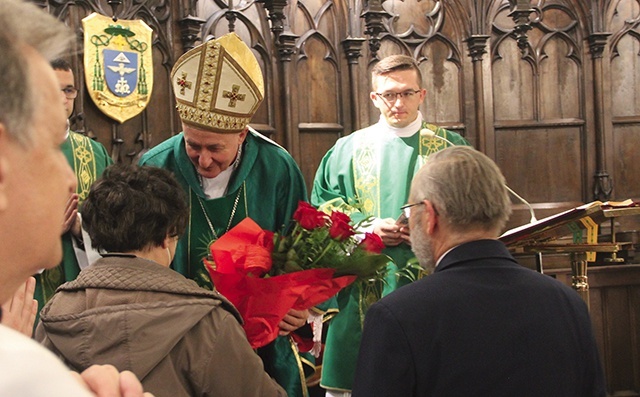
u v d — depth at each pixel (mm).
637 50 5406
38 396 441
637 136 5410
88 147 3084
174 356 1492
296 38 4684
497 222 1686
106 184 1674
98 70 3896
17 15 607
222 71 2439
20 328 1270
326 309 2586
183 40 4344
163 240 1681
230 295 2039
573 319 1631
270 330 2039
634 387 5039
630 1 5383
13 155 614
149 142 4188
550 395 1541
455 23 5148
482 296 1576
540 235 3146
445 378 1524
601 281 5004
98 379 688
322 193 3711
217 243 2084
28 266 655
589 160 5371
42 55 636
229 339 1545
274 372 2533
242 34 4609
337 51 4891
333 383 3318
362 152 3625
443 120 5148
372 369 1547
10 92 590
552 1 5301
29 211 633
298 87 4750
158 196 1667
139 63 4035
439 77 5137
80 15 3930
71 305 1541
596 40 5277
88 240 2682
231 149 2564
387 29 5004
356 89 4887
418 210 1744
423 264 1772
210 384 1509
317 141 4844
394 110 3518
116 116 3961
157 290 1539
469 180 1671
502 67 5246
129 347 1439
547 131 5348
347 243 2172
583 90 5355
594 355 1649
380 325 1568
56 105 649
